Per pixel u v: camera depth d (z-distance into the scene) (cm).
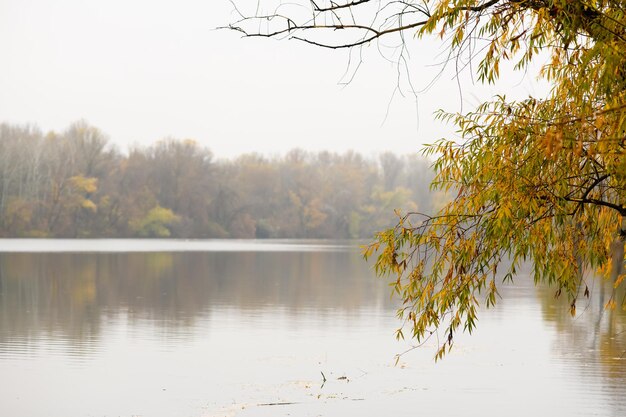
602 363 1427
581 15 558
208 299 2673
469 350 1577
